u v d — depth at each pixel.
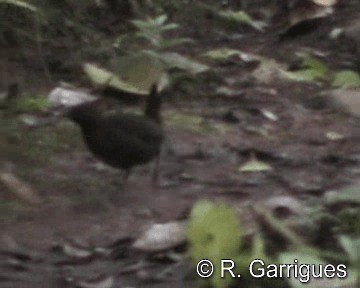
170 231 8.94
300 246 8.31
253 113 13.59
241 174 11.20
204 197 10.38
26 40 15.07
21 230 9.31
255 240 8.00
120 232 9.33
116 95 13.73
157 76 14.07
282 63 16.27
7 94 13.12
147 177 11.04
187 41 16.16
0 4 15.15
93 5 17.08
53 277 8.27
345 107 14.03
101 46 15.60
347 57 16.75
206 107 13.91
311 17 17.89
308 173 11.30
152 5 18.11
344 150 12.27
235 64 15.96
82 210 9.93
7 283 8.12
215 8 18.95
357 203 9.49
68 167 11.13
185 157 11.72
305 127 13.23
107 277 8.17
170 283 8.09
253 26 18.33
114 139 10.22
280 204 9.65
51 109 12.91
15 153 11.34
